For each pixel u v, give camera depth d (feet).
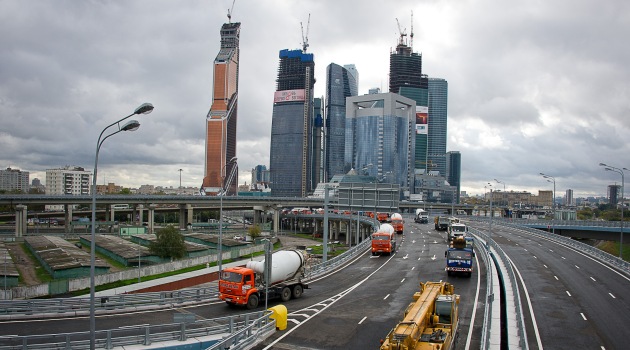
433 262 208.03
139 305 123.85
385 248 230.68
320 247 424.46
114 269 261.85
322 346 94.58
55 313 112.68
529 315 117.08
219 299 137.18
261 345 94.94
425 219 464.65
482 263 203.21
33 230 558.56
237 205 653.30
